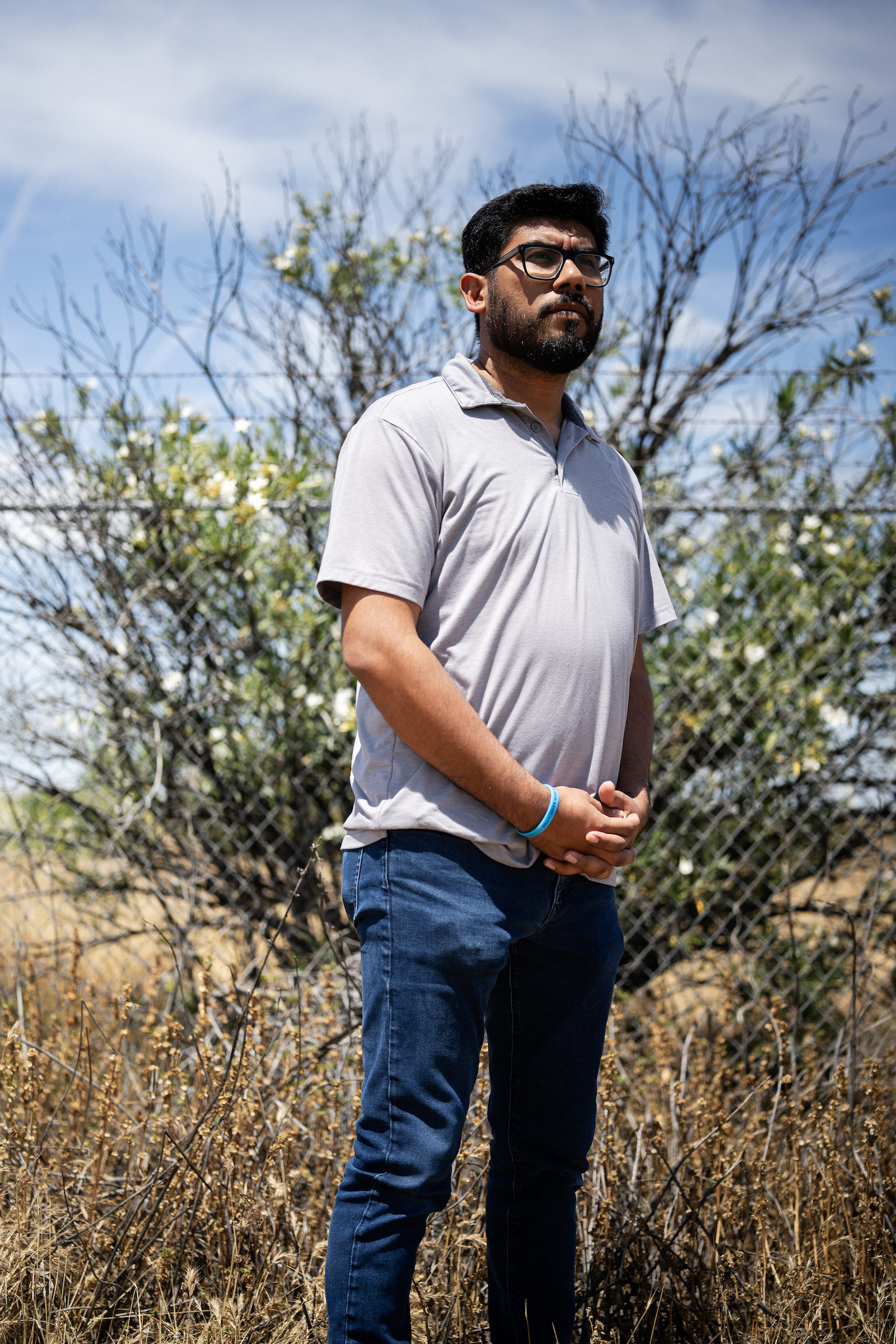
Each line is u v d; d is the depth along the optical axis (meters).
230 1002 2.57
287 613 3.46
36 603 3.33
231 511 3.24
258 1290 1.82
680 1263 1.90
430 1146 1.46
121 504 3.36
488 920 1.49
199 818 3.55
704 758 3.63
